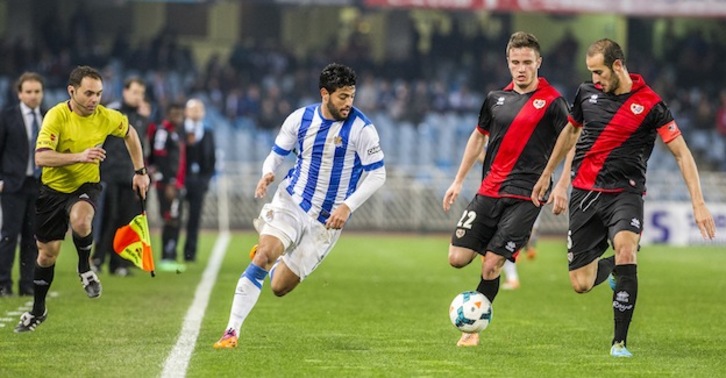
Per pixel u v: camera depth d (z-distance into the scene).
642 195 27.33
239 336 29.41
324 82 26.56
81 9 104.56
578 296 42.50
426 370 24.28
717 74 111.44
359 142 26.92
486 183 28.36
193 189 54.00
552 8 91.12
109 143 45.72
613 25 116.31
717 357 27.02
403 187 90.75
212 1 93.44
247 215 90.06
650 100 26.94
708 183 87.38
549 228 90.12
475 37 109.69
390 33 112.44
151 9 115.44
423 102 102.12
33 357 25.44
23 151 37.62
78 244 28.20
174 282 45.06
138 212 46.34
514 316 35.75
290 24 117.94
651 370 24.73
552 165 27.33
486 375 23.73
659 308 38.97
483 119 28.84
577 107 27.77
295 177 27.55
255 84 104.81
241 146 96.94
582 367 25.02
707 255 68.81
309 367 24.39
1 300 37.25
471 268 56.25
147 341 28.12
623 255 26.58
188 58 105.75
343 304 38.53
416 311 36.69
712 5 92.00
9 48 98.88
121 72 102.69
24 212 38.09
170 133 50.44
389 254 65.88
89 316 33.41
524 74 27.91
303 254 27.38
